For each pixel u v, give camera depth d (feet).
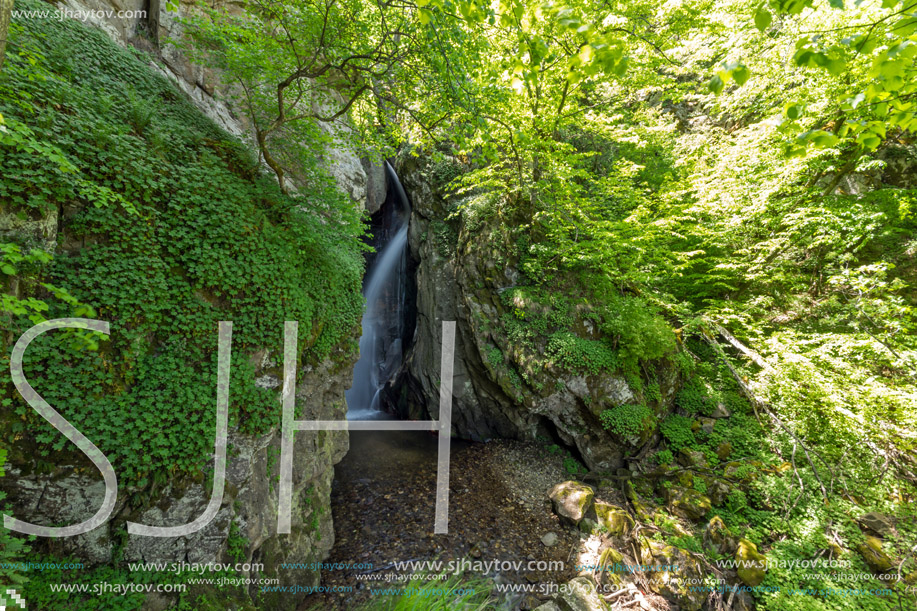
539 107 28.02
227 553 13.60
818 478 20.75
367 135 21.45
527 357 29.22
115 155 12.65
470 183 36.45
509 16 9.53
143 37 22.00
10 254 8.00
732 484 22.53
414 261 42.75
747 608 17.29
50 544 10.61
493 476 27.35
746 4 27.58
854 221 25.30
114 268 11.88
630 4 30.17
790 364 23.81
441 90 15.21
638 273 28.58
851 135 24.58
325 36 16.48
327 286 19.61
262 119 20.02
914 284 25.17
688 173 35.17
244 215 15.44
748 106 32.99
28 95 10.75
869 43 6.61
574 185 29.25
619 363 27.43
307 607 16.61
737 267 28.86
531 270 30.50
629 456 26.78
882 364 22.99
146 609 11.34
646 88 37.17
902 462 20.79
